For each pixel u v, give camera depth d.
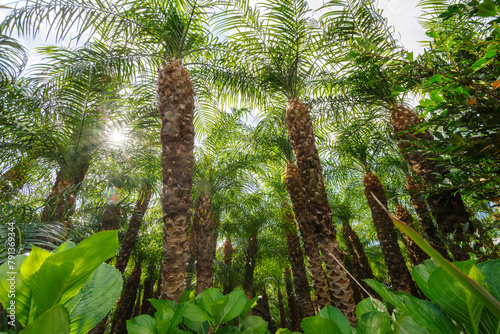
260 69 4.88
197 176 6.16
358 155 6.91
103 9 3.61
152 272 10.52
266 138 6.44
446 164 1.83
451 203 2.95
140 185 4.00
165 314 0.84
